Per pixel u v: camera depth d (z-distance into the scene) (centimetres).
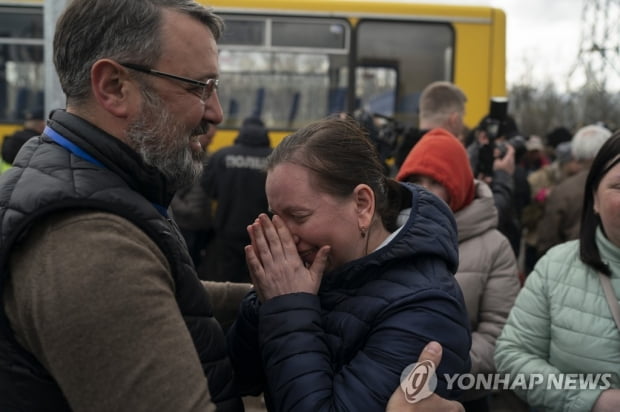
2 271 122
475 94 645
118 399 116
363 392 133
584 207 211
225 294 190
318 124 150
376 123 441
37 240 122
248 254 150
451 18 644
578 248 212
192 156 151
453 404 138
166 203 151
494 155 369
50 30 314
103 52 137
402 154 355
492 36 647
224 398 146
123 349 117
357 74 639
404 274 144
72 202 124
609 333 196
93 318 116
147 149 139
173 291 133
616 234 197
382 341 137
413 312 138
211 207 543
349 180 144
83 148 134
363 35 640
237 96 634
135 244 124
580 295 203
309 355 138
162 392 117
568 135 935
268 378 142
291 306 141
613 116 2238
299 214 145
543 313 213
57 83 315
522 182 604
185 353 122
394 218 154
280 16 630
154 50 138
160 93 140
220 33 154
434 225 148
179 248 138
